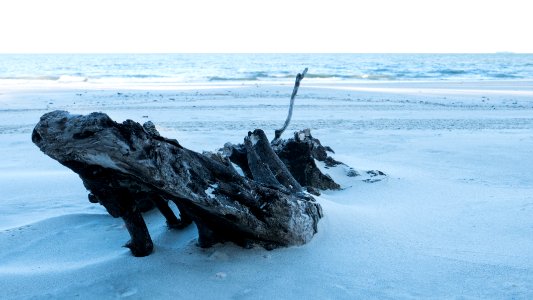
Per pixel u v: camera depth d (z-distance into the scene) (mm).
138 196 4422
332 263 4523
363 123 15656
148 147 3725
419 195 7441
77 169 3922
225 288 4031
